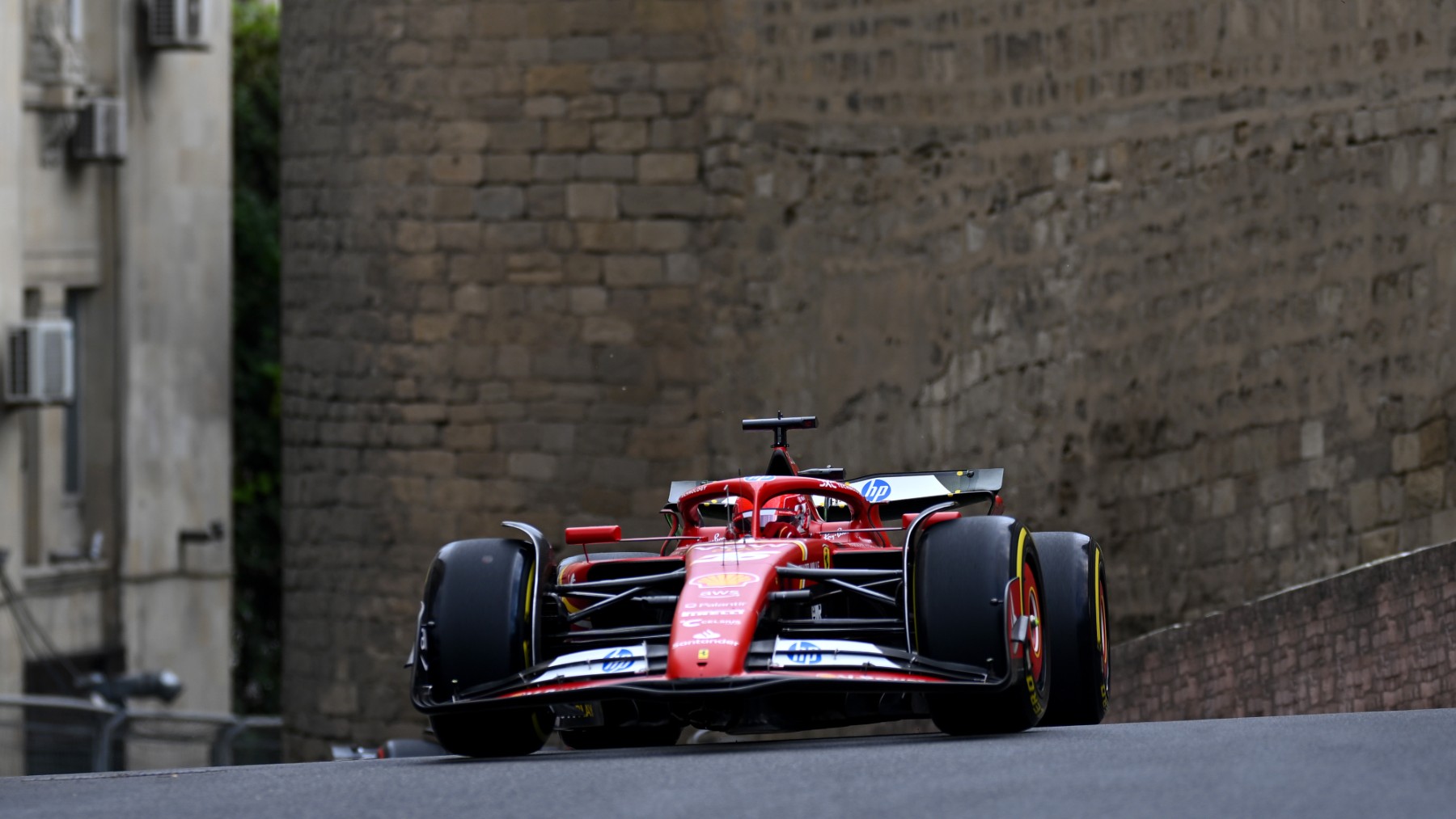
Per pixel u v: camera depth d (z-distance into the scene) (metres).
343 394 71.12
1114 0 61.53
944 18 65.06
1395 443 55.81
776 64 64.44
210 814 19.62
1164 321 60.47
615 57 65.69
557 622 26.64
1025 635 24.36
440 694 25.02
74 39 108.06
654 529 65.38
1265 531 58.19
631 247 65.69
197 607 116.31
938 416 65.25
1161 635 52.88
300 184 72.50
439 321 68.62
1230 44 59.38
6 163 97.75
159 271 113.94
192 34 110.62
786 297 64.25
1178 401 60.12
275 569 146.25
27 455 104.25
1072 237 62.56
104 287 110.69
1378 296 56.41
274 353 145.88
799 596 24.81
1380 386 56.16
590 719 26.47
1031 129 63.50
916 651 24.38
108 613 109.94
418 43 68.56
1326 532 57.19
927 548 24.67
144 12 111.50
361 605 71.06
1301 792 17.88
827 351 64.62
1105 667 29.08
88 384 110.56
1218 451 59.31
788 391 64.00
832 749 24.20
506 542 25.94
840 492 29.31
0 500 98.19
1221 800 17.52
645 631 25.53
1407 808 16.88
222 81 118.19
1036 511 63.50
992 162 64.38
